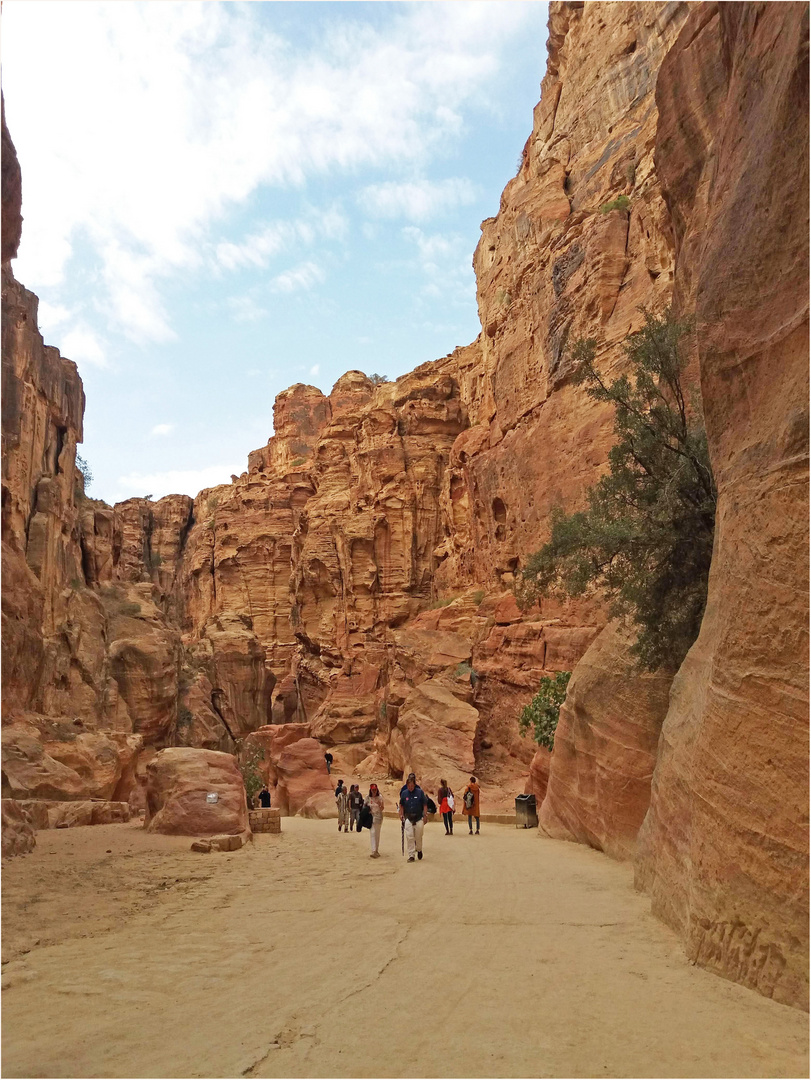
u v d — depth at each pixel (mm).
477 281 53656
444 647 39188
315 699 63844
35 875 10422
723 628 7098
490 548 41500
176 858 12734
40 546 46188
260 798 26812
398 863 12938
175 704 57531
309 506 71312
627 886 10516
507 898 9422
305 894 9664
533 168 44344
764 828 5859
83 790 25609
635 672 15289
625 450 15617
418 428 61250
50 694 44000
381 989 5484
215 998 5270
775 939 5500
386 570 58688
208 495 115938
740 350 7543
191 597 100688
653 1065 4133
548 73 46000
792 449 6309
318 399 100812
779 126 7145
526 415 38281
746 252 7578
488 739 34781
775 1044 4449
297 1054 4262
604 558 15422
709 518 14273
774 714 6031
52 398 50375
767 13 8008
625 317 29953
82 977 5766
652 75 34906
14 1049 4289
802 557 5996
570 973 5938
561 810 17734
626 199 32156
